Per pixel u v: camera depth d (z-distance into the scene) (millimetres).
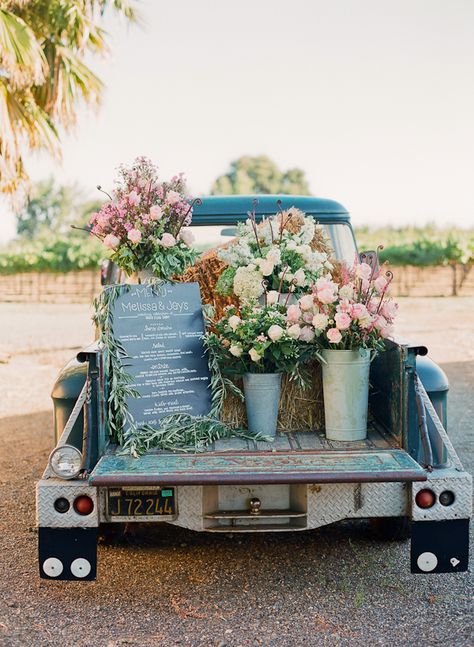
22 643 2947
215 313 4254
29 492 4996
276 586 3480
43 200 55844
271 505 3227
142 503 3088
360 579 3549
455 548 3088
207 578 3588
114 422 3496
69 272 28484
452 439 6262
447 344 12703
